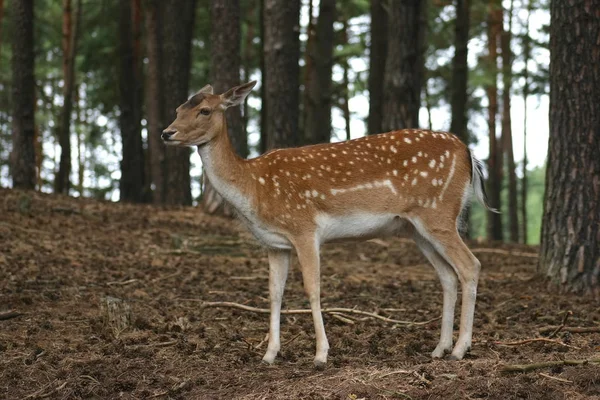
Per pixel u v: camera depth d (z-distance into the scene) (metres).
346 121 29.48
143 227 14.44
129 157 23.61
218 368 6.56
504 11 28.47
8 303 8.50
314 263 6.52
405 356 6.71
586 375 5.56
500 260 14.05
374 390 5.55
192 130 6.47
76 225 13.82
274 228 6.60
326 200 6.55
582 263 9.30
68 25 24.42
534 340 6.88
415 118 14.05
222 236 13.91
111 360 6.79
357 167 6.63
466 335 6.57
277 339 6.73
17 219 13.39
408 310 8.92
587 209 9.32
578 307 8.68
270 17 15.93
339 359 6.55
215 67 16.19
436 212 6.63
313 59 19.25
